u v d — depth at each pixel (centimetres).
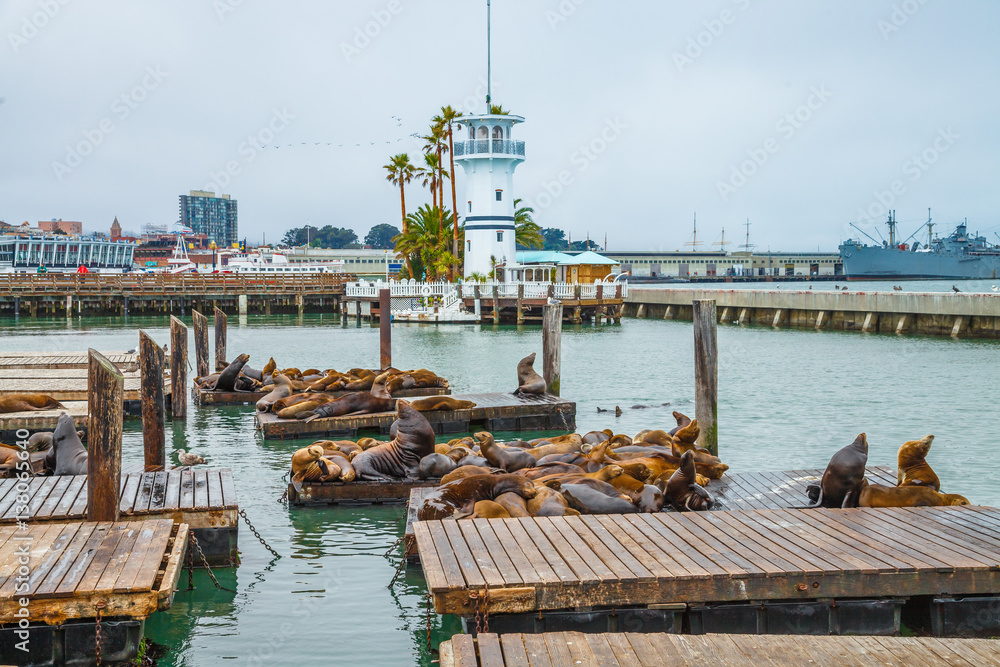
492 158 5622
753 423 1864
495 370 2856
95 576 727
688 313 5656
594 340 4075
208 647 778
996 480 1355
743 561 780
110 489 903
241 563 991
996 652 636
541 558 789
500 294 5234
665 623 750
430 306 5397
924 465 1062
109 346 3606
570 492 1000
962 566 765
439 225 6162
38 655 707
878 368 2869
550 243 14375
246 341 3988
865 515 943
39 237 11119
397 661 753
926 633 788
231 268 9025
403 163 6406
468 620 753
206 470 1140
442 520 918
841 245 10362
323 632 808
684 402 2145
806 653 633
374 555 1017
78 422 1636
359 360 3170
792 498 1089
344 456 1258
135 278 6200
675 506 1009
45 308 6219
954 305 4109
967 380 2553
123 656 721
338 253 12194
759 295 5191
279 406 1781
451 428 1766
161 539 827
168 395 2070
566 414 1823
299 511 1196
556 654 629
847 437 1705
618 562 778
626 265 13962
